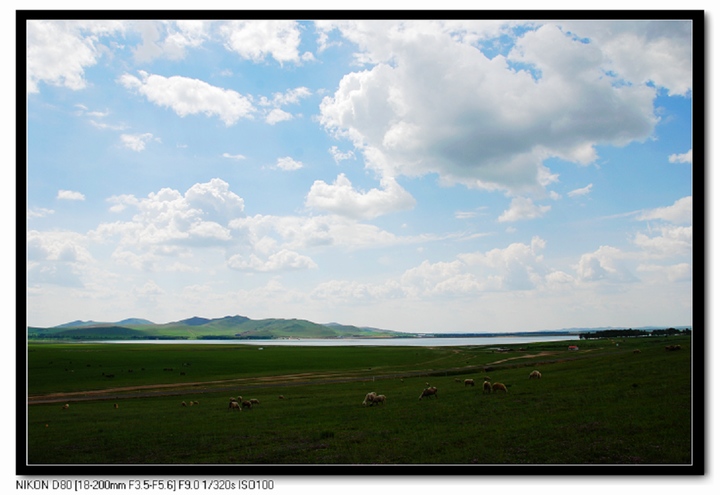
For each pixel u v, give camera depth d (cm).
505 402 2777
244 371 8669
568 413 2266
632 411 2189
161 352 13475
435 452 1742
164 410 3634
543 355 9362
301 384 6072
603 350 8719
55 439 2316
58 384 6625
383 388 4772
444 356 12194
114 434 2433
